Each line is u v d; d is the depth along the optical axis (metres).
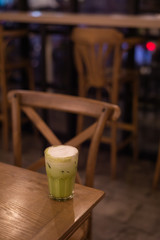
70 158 0.84
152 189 2.50
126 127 2.85
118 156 3.07
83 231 1.11
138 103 2.96
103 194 0.90
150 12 2.96
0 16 3.01
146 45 2.91
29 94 1.41
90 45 2.42
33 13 3.17
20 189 0.92
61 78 4.22
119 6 3.39
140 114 3.95
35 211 0.81
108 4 3.42
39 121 1.39
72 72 3.07
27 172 1.01
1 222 0.77
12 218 0.79
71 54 3.00
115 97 2.50
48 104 1.38
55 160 0.83
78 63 2.59
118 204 2.29
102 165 2.88
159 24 2.29
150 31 2.81
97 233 1.98
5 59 3.04
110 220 2.11
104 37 2.35
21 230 0.74
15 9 3.77
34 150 3.19
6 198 0.87
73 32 2.51
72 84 3.11
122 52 2.41
